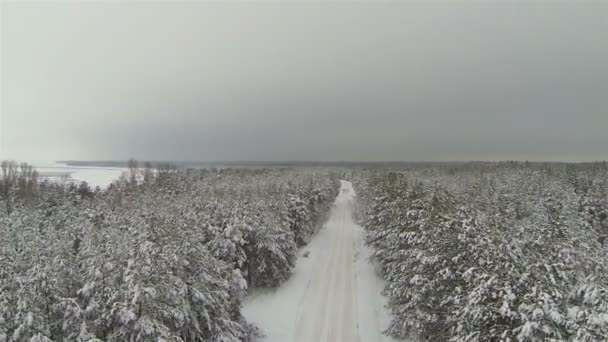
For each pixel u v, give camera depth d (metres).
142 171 87.00
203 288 15.60
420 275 17.66
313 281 29.98
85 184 62.03
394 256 23.45
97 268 12.78
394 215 25.53
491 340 11.67
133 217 22.38
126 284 12.63
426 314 16.52
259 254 27.36
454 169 98.25
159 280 13.16
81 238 21.88
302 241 42.06
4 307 11.02
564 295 11.22
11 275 12.71
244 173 104.31
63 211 31.58
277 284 28.31
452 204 20.50
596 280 10.53
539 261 12.04
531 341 10.16
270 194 39.59
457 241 15.58
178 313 13.26
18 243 17.75
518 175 51.50
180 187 57.59
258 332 20.44
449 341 13.49
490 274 12.32
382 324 21.86
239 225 25.97
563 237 18.94
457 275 15.27
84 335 11.09
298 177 76.94
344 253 39.38
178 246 15.85
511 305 11.13
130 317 11.52
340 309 24.34
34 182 61.84
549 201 33.34
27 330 10.98
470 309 12.24
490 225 15.16
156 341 11.92
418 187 25.44
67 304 12.02
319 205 55.12
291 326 22.03
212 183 69.62
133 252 14.07
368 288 28.09
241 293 20.45
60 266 13.84
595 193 38.38
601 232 32.38
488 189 41.78
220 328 15.84
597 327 9.51
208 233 25.19
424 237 18.55
